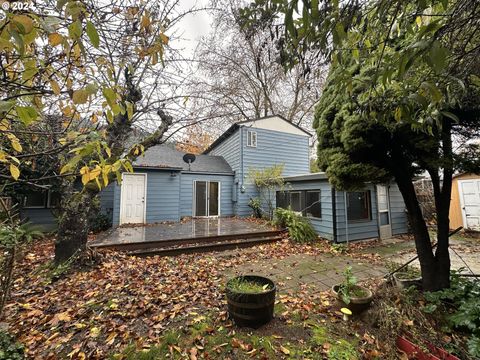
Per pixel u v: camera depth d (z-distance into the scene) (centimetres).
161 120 327
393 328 237
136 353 212
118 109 116
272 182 924
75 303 297
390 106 174
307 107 1360
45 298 310
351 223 693
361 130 291
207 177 1075
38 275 374
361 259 517
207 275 397
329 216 683
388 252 583
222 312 274
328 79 389
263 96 1285
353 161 337
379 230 741
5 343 204
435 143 256
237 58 723
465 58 137
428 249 299
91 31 87
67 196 429
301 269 448
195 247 563
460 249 604
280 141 1162
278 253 561
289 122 1186
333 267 461
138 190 888
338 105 354
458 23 112
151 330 245
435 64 84
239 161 1070
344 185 376
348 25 108
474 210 820
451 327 235
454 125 260
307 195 785
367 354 216
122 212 854
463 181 847
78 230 412
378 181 368
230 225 809
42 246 586
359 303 264
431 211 889
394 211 799
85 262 409
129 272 400
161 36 164
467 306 231
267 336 235
